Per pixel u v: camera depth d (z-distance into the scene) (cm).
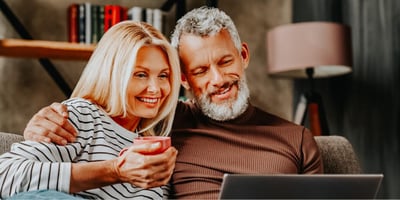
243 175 100
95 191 130
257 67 351
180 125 161
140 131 148
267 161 156
